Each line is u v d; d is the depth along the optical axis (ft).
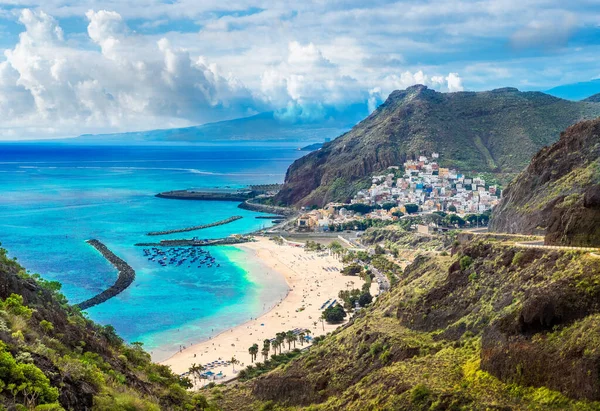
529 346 260.42
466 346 324.39
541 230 529.86
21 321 237.45
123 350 338.34
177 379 411.13
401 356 354.13
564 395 237.45
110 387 239.50
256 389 419.33
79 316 345.10
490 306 351.46
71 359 235.20
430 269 521.24
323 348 449.48
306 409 349.82
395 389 296.92
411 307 419.95
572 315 258.98
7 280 277.03
